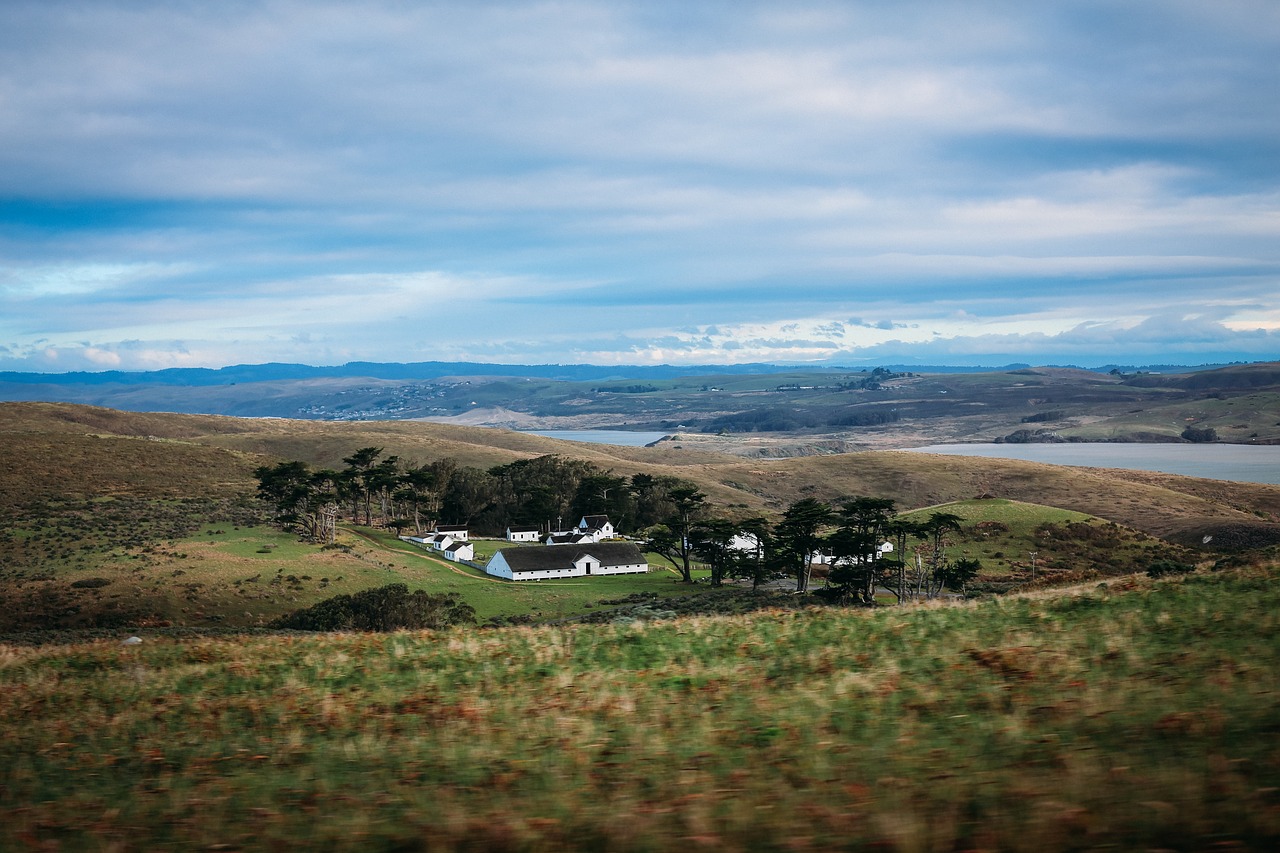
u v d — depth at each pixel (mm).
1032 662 12586
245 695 15195
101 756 11398
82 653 21594
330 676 16484
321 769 9977
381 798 8688
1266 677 10078
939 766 8406
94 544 93938
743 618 21594
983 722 9766
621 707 12211
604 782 8789
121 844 7746
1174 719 8727
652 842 7020
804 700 11750
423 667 16969
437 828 7543
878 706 11109
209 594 78062
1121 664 11977
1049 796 7230
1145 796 6996
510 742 10695
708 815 7461
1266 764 7371
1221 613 14781
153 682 17156
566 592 90250
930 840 6625
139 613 73000
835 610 22406
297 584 82750
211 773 10258
